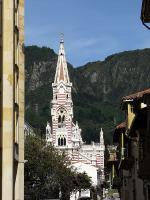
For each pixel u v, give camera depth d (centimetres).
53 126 19262
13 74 3591
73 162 18762
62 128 19175
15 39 3800
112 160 8431
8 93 3516
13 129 3578
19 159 3950
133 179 6009
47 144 9538
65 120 19288
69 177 10338
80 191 14075
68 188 10319
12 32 3575
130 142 5969
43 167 8769
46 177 9025
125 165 6094
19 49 4050
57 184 9569
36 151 8750
